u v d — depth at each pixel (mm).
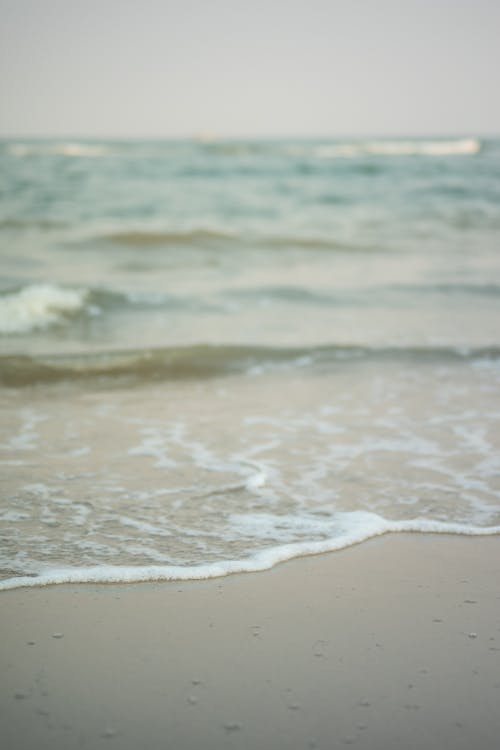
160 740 2322
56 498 4262
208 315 9758
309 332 8906
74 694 2525
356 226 18344
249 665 2717
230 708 2477
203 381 7047
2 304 9305
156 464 4848
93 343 8273
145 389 6762
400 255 14938
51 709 2447
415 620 3045
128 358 7453
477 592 3293
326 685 2607
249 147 60281
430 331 9031
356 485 4523
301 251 15227
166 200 22359
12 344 8172
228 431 5566
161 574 3371
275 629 2963
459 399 6492
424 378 7195
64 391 6641
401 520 4027
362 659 2766
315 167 33406
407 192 24375
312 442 5328
